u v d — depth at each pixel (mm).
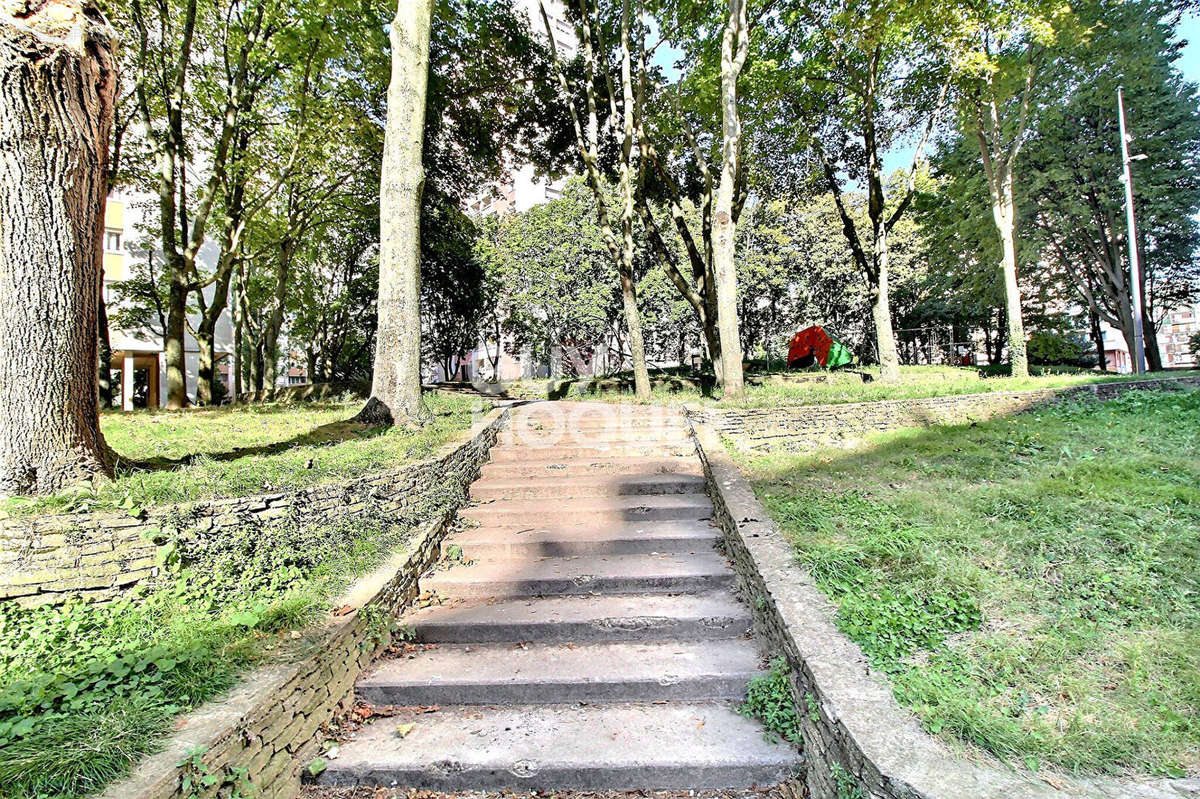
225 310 29922
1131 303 20234
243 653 3160
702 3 11836
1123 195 19062
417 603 4707
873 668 2805
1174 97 17969
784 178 16844
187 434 7160
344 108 13367
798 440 8164
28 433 3932
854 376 17812
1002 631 3166
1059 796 1931
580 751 3170
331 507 4664
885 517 4906
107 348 13695
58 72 3902
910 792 1980
